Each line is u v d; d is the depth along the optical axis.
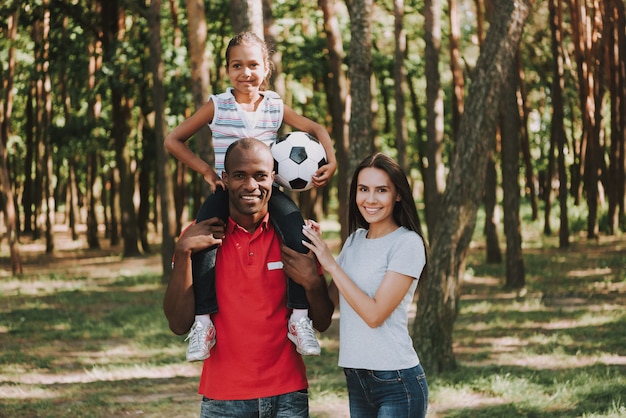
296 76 20.92
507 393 7.33
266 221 3.61
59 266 23.00
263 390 3.54
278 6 19.91
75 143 24.66
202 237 3.43
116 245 30.59
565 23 27.66
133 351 10.12
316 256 3.63
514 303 13.19
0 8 21.53
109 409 7.20
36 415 7.08
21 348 10.53
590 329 10.70
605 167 29.98
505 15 7.95
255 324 3.53
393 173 3.80
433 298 8.23
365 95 9.81
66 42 23.05
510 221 15.20
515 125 15.06
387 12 21.89
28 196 38.75
